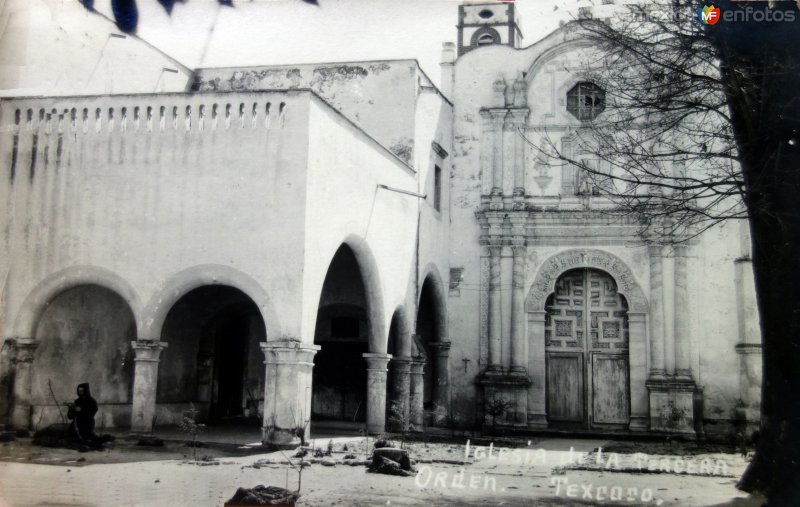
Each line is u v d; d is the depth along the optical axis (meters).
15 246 15.45
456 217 24.56
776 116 9.66
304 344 14.08
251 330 21.72
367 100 21.23
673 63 10.55
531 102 24.58
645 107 11.27
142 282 14.88
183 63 21.17
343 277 21.64
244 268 14.44
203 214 14.80
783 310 9.83
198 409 19.36
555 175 24.08
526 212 23.83
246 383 21.52
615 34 11.38
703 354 22.47
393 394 19.78
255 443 14.45
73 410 13.47
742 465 14.68
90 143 15.45
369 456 13.30
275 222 14.45
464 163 24.77
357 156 16.84
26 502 8.63
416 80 21.14
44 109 15.66
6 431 14.42
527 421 23.09
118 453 12.77
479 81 25.02
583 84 24.08
